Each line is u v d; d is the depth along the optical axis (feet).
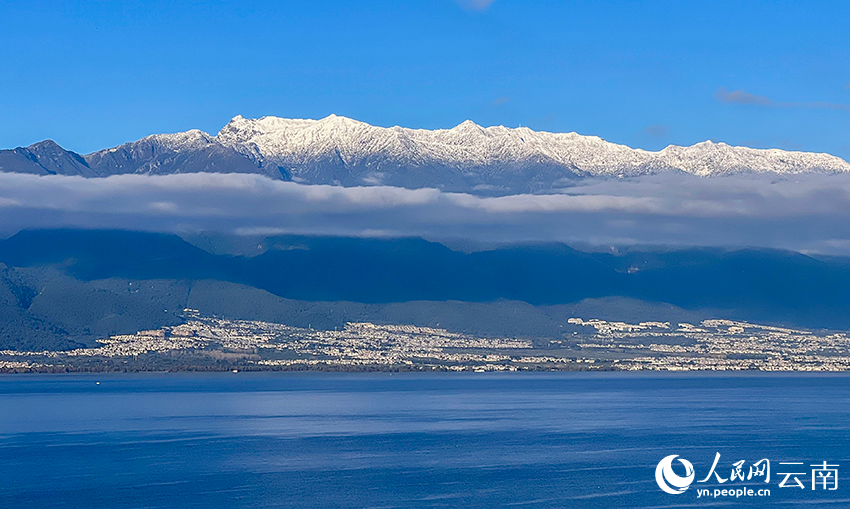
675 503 456.86
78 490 474.90
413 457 569.64
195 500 453.17
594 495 467.93
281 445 623.36
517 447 613.93
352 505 442.91
